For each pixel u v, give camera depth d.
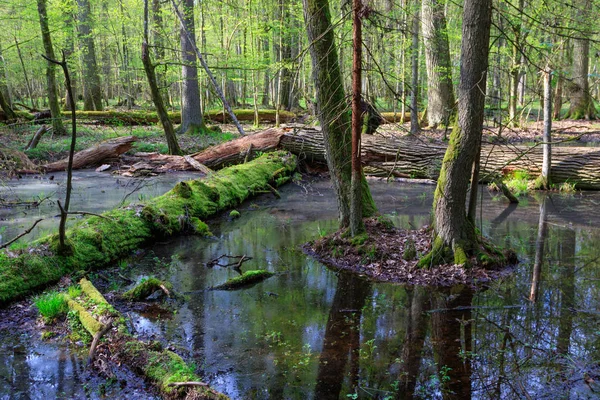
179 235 7.65
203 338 4.17
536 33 10.61
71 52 22.67
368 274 5.80
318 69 6.48
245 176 10.91
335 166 6.68
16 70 25.73
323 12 6.32
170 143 13.97
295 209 9.64
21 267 5.01
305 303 4.96
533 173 11.35
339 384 3.43
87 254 5.79
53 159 13.77
